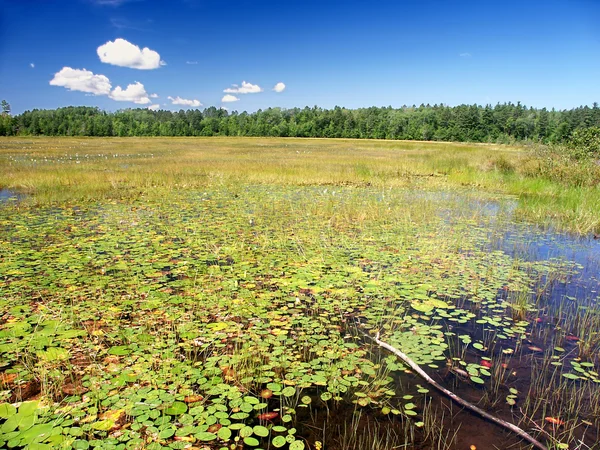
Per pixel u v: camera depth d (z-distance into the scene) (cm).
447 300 482
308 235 755
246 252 643
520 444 256
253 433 261
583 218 879
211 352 355
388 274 557
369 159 2350
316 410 288
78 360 336
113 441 247
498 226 858
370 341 383
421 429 269
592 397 303
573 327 416
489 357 358
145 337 372
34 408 273
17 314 411
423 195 1252
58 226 795
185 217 902
